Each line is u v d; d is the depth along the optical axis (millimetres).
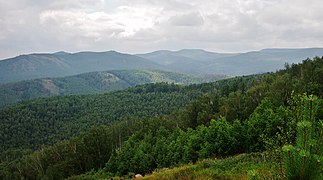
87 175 54344
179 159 40344
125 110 135000
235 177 18109
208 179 18953
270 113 30438
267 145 8703
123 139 78500
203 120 61750
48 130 128625
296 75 71938
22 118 135375
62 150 78625
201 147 34594
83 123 127750
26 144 116062
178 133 51969
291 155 3896
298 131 4059
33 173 75000
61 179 61344
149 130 66750
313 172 3738
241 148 32406
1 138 119938
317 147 3830
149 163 46531
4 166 85250
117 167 52344
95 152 65688
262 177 6141
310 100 4117
